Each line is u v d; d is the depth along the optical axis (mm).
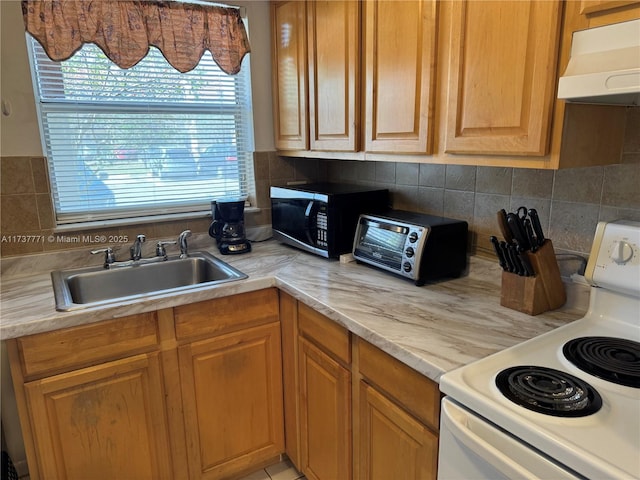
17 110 1792
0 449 1753
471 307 1425
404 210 2023
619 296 1221
